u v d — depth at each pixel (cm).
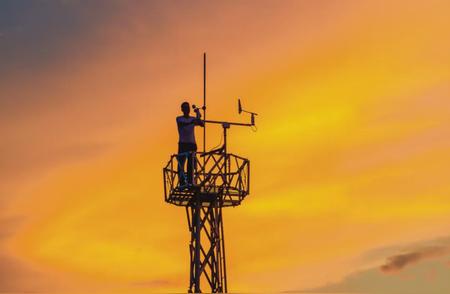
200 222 6862
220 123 6700
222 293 6856
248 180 6756
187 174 6631
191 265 6906
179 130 6738
